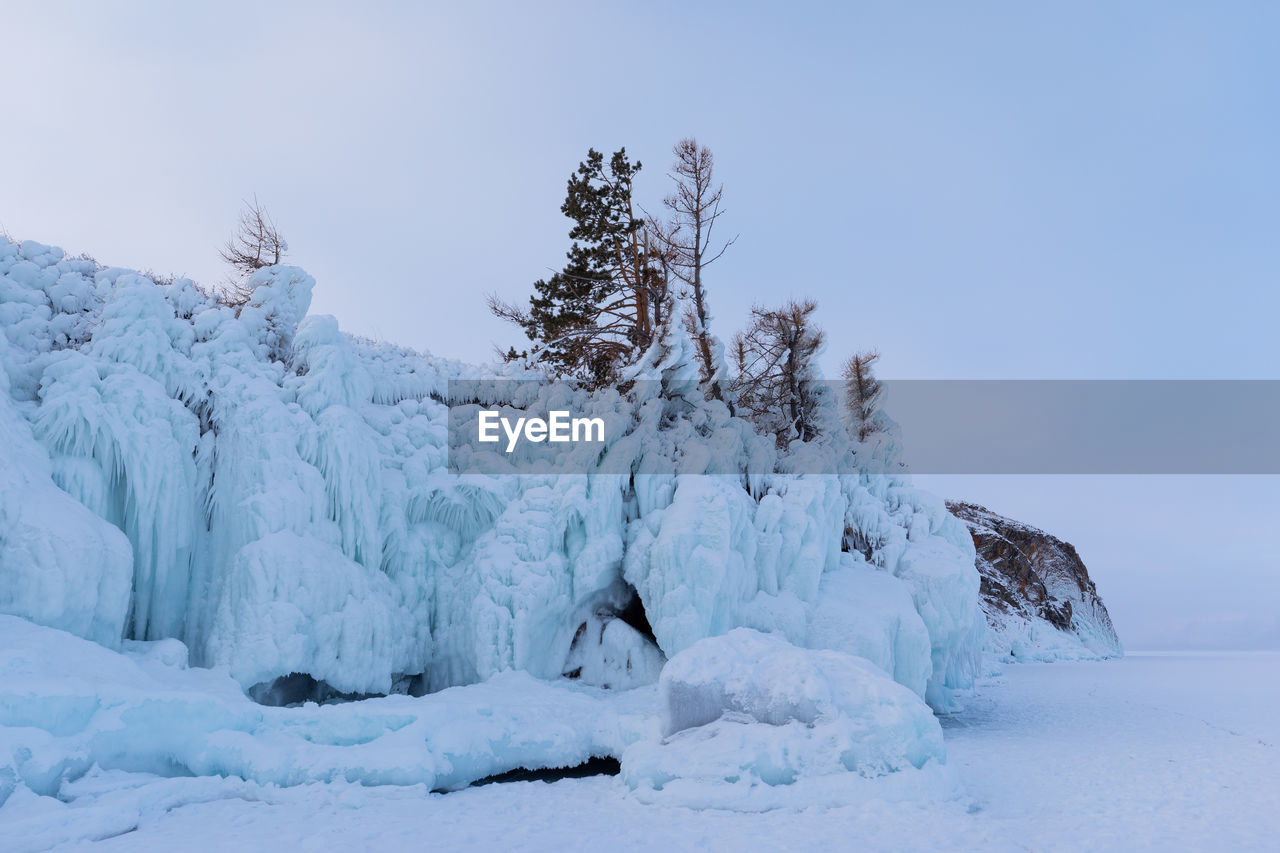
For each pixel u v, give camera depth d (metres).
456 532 15.41
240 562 11.89
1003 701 22.05
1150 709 20.05
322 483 13.06
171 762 9.48
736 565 15.47
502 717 11.85
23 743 7.95
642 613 16.19
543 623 14.72
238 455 12.64
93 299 13.80
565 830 8.81
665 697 11.50
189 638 12.28
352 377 14.48
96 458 11.55
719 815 9.57
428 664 14.45
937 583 18.48
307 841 7.84
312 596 12.05
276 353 14.97
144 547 11.75
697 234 26.73
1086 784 11.41
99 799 8.19
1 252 13.40
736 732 10.69
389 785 9.95
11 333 12.54
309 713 10.62
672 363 18.39
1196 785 11.30
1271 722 17.58
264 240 17.72
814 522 17.08
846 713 10.68
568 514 15.04
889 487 21.62
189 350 13.45
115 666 9.78
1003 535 55.28
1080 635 50.22
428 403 16.39
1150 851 8.12
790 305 22.80
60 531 10.10
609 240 30.12
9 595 9.82
